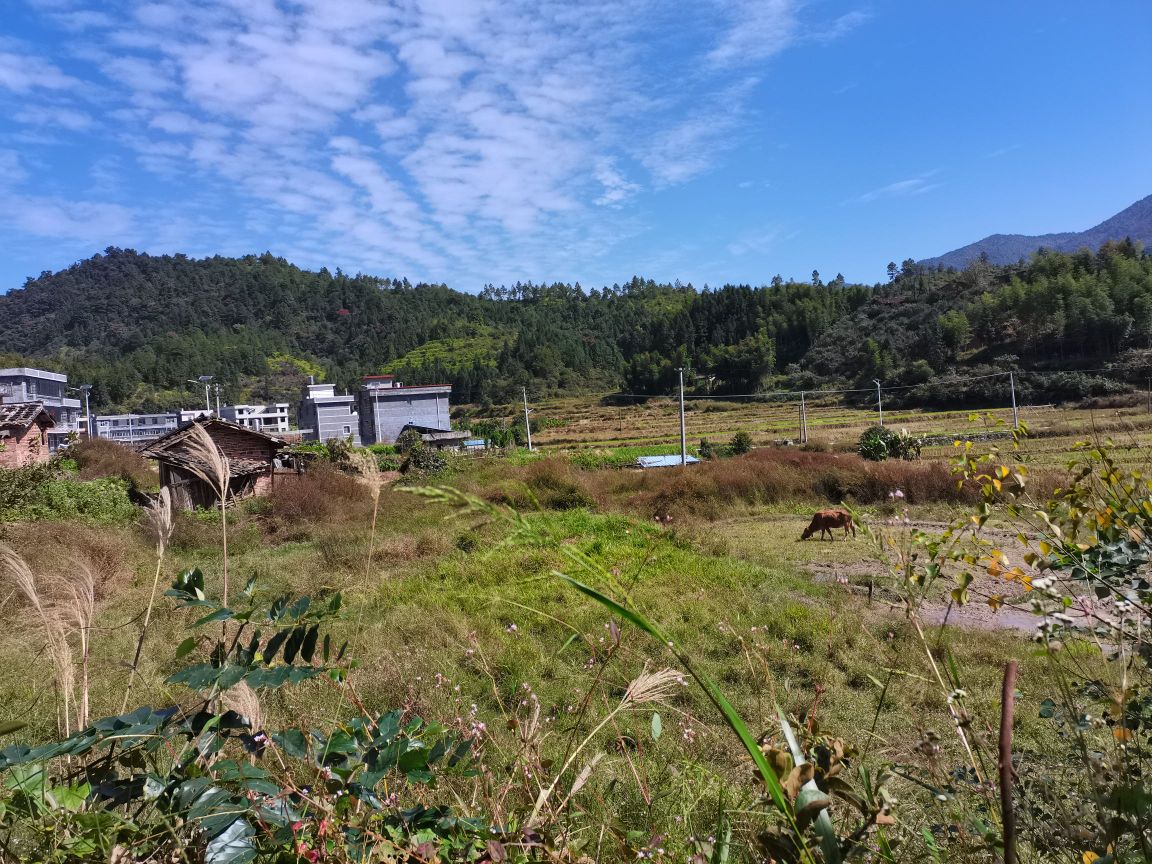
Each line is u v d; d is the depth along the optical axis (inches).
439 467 1040.8
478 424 3221.0
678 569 355.3
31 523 468.1
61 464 978.7
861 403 3002.0
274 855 52.0
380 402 2733.8
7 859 48.8
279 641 59.7
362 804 58.4
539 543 43.0
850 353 3700.8
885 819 49.6
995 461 86.9
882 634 232.8
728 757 105.1
